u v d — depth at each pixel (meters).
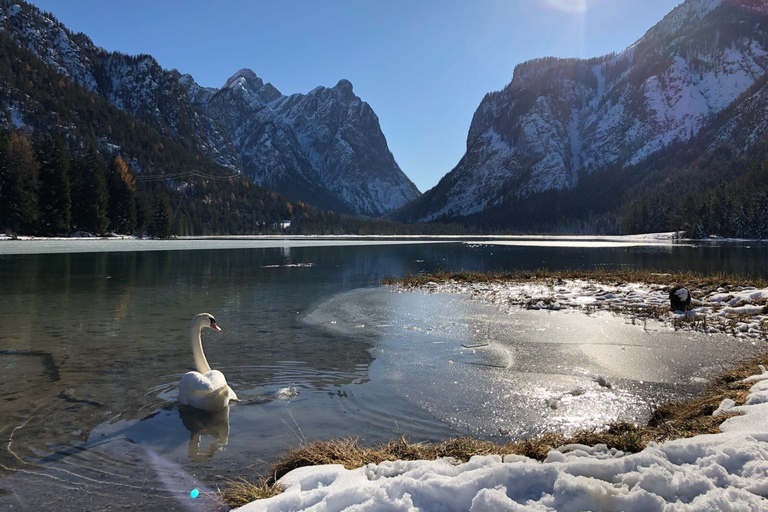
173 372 8.33
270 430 5.97
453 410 6.61
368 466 4.29
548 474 3.68
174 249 54.19
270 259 39.16
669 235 116.31
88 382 7.76
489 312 14.36
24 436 5.75
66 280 22.84
